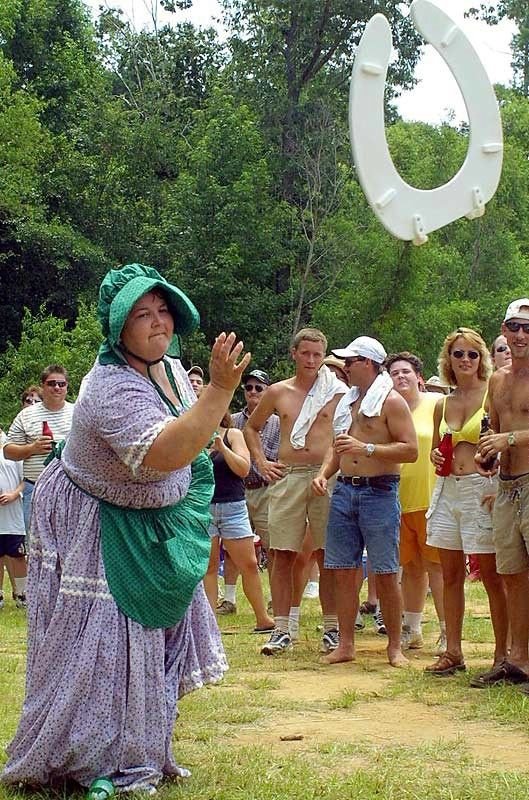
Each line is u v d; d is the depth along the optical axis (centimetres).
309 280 3341
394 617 765
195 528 443
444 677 702
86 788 419
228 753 491
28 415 1112
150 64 4062
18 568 1165
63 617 422
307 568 951
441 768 475
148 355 426
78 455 425
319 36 3400
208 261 3178
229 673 726
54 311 3375
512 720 572
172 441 400
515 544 657
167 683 438
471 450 704
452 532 708
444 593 723
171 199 3244
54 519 435
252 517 1037
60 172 3406
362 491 767
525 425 652
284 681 696
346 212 3347
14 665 739
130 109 3838
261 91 3466
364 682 692
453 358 718
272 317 3250
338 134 3394
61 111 3697
